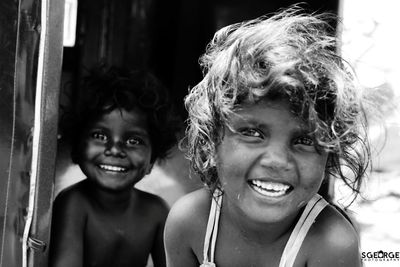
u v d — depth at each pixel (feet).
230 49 3.41
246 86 3.20
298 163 3.26
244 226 3.67
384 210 8.63
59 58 3.57
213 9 7.34
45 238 3.61
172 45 7.50
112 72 5.57
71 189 5.21
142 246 5.40
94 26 6.81
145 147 5.19
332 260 3.64
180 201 4.17
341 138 3.32
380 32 8.87
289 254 3.66
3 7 3.62
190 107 3.75
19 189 3.61
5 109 3.65
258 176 3.30
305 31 3.57
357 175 3.57
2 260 3.67
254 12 7.13
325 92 3.25
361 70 8.29
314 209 3.68
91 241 5.16
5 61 3.63
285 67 3.14
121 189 5.08
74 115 5.24
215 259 3.92
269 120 3.20
